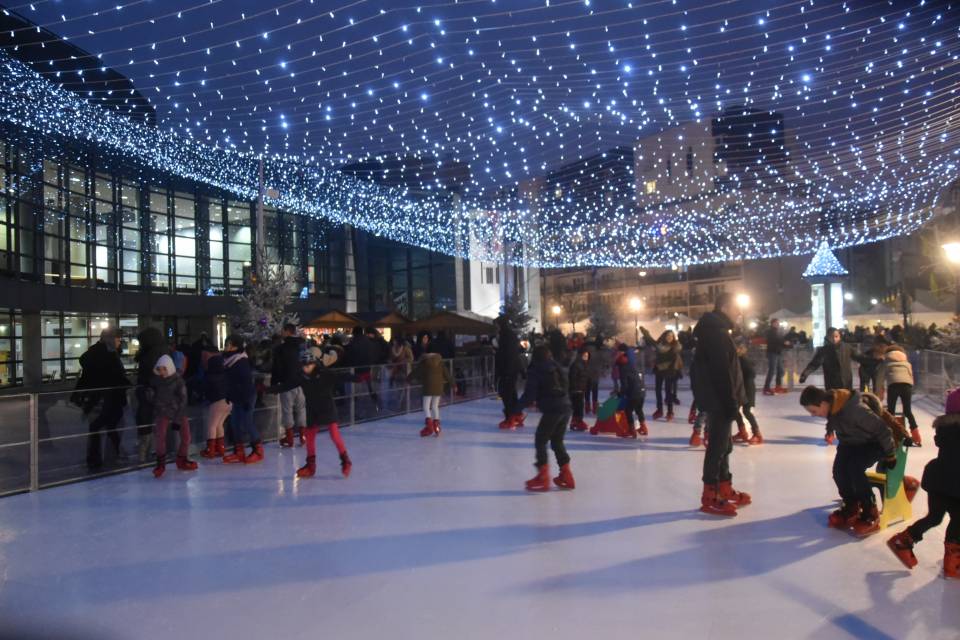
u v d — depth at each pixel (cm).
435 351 1738
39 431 781
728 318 616
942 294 3341
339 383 1255
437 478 797
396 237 3694
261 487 770
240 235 3488
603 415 1106
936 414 1254
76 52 1788
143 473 869
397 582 460
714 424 617
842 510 568
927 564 480
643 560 493
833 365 1018
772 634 372
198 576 480
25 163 2264
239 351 930
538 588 443
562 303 6831
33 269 2302
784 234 3947
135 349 2966
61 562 517
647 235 4484
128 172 2870
